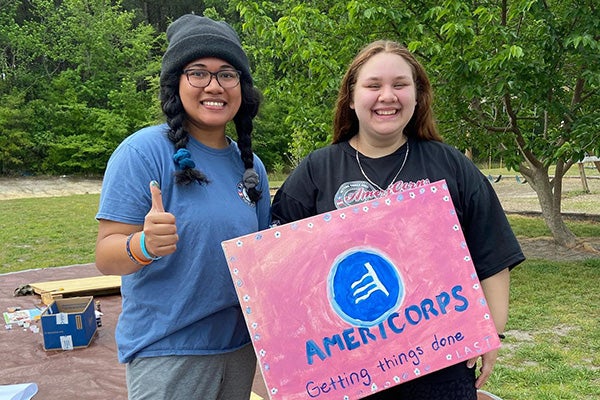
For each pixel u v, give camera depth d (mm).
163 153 2010
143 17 33406
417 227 2084
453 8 6055
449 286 2070
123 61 28641
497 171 23344
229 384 2156
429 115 2328
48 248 10047
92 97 27625
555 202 8570
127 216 1922
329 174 2295
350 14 6508
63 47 27688
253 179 2188
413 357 2025
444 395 2109
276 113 27953
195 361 2023
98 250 1925
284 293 1983
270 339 1960
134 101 27141
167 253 1816
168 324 1983
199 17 2168
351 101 2342
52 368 3932
